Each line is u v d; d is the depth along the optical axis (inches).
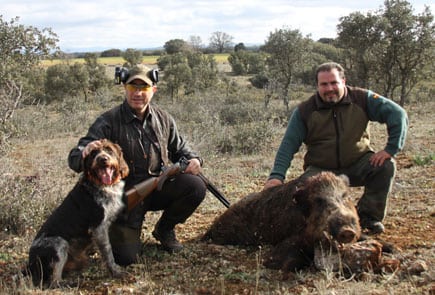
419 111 834.8
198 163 237.3
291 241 208.7
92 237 201.5
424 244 218.2
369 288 173.5
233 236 243.0
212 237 251.0
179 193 231.9
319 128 243.8
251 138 527.2
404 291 169.3
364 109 242.4
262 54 1866.4
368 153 247.6
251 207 237.9
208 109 816.9
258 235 234.1
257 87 1369.3
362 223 243.4
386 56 843.4
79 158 201.5
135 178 223.0
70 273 207.8
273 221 225.1
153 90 225.1
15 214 263.7
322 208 191.2
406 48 827.4
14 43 565.3
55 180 338.6
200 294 182.2
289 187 223.9
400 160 420.5
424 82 1264.8
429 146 478.9
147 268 212.2
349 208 193.0
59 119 805.9
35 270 192.9
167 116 236.5
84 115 845.2
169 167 225.5
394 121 236.2
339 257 189.2
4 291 185.3
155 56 2962.6
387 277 180.1
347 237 180.2
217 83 1353.3
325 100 239.5
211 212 302.2
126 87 219.3
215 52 3811.5
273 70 1000.2
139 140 222.4
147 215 297.3
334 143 242.8
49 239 194.1
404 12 823.7
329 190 194.1
